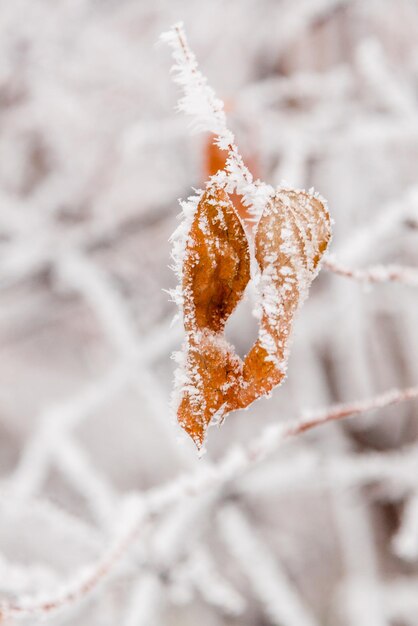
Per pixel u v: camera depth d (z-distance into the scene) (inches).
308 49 67.5
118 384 56.8
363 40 66.0
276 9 67.6
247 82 69.2
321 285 67.9
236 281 18.0
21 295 68.2
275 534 92.4
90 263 64.4
